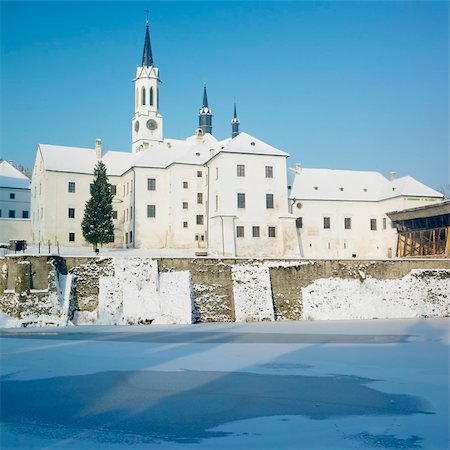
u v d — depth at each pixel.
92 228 82.19
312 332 46.19
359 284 60.69
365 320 57.94
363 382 26.28
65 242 91.19
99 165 86.56
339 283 60.00
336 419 20.28
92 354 34.22
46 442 17.91
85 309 52.59
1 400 23.16
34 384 26.06
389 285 61.94
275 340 40.81
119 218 97.12
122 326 50.88
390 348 36.81
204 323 54.03
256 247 79.94
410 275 62.94
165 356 33.50
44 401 22.95
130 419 20.41
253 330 47.72
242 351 35.41
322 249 88.31
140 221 89.56
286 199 82.44
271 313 56.22
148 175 90.81
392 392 24.25
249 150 81.38
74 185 92.75
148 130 115.56
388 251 89.31
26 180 120.38
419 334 44.88
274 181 82.12
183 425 19.67
